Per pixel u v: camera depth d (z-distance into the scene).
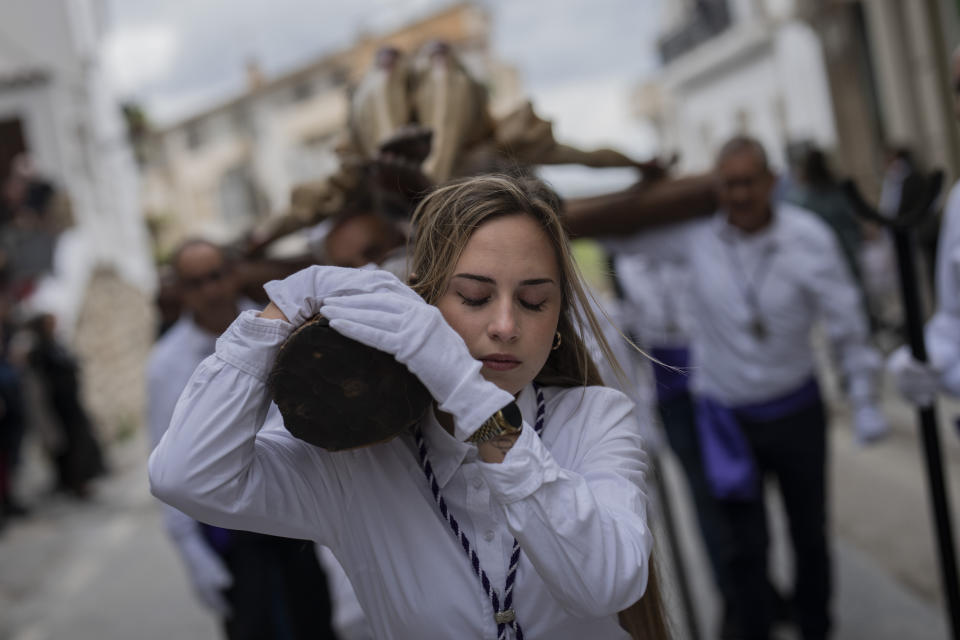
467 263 1.57
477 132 2.79
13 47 15.70
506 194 1.60
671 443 4.58
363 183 2.90
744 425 3.88
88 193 16.06
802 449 3.85
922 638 3.87
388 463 1.69
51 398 8.26
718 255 3.85
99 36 18.48
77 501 8.30
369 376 1.47
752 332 3.81
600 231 3.79
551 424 1.74
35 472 9.55
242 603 3.22
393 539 1.67
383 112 2.77
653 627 1.76
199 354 3.52
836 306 3.90
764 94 20.11
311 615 3.28
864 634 3.97
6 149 15.23
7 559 6.71
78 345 11.11
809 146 7.66
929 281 8.15
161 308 5.00
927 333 3.07
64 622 5.38
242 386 1.52
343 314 1.46
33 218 12.25
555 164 2.99
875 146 12.32
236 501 1.57
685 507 5.98
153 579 6.02
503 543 1.65
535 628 1.66
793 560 3.94
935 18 8.69
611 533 1.50
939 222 7.70
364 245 2.87
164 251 25.80
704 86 23.34
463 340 1.55
